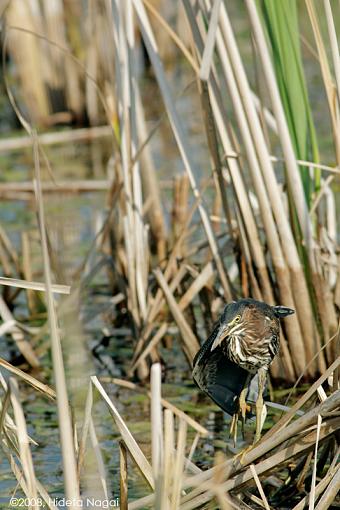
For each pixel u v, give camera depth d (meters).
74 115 26.09
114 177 15.86
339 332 8.60
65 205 19.86
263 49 10.62
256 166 11.08
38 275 16.11
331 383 9.17
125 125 12.23
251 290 11.80
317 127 23.16
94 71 24.91
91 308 14.59
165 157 22.25
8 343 14.08
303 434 7.73
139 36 29.81
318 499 7.82
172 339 13.98
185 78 28.92
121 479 8.05
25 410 11.77
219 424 11.17
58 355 6.65
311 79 27.06
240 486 7.85
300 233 11.59
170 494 7.02
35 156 7.05
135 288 12.76
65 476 6.61
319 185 11.95
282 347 11.81
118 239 15.05
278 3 11.06
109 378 11.98
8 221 19.03
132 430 11.05
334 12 30.23
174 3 30.39
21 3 25.30
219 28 10.84
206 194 19.05
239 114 10.98
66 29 26.20
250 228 11.53
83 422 7.62
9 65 29.84
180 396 12.06
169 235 17.16
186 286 13.36
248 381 8.70
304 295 11.40
